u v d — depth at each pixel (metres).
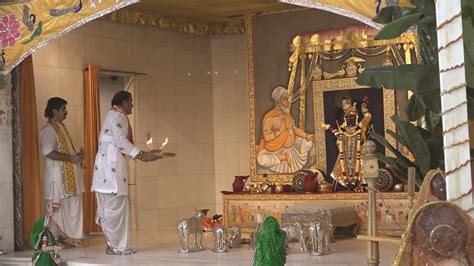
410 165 5.95
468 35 4.82
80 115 11.90
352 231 10.95
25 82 10.49
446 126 4.24
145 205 12.84
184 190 13.53
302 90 12.16
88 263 8.70
